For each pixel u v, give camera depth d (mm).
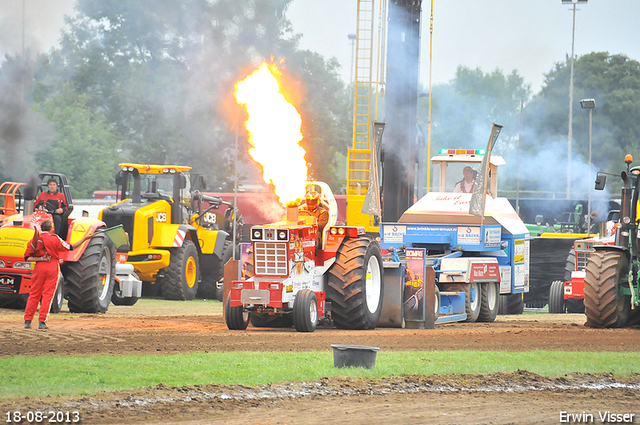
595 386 32500
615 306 56250
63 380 29344
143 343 41188
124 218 89812
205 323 54438
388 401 28531
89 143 175625
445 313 62500
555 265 107250
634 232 58219
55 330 46688
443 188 76312
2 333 44281
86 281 60969
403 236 70188
